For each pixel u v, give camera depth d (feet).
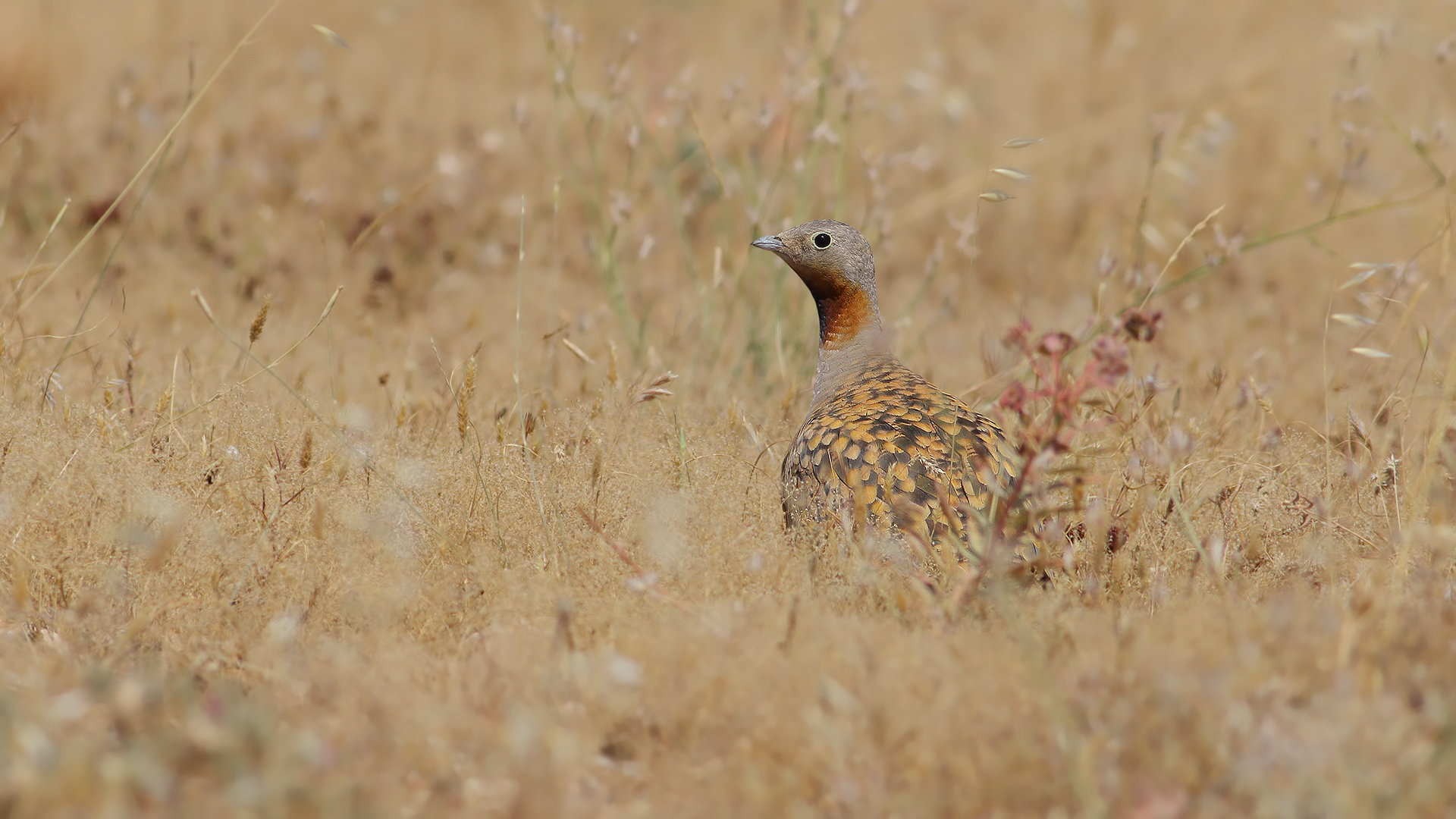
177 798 24.88
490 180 84.17
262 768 26.27
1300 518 41.86
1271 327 70.54
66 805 24.26
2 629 35.63
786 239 53.06
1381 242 82.23
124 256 69.51
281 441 44.19
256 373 51.90
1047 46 112.57
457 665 32.30
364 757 27.78
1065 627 32.35
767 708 29.25
